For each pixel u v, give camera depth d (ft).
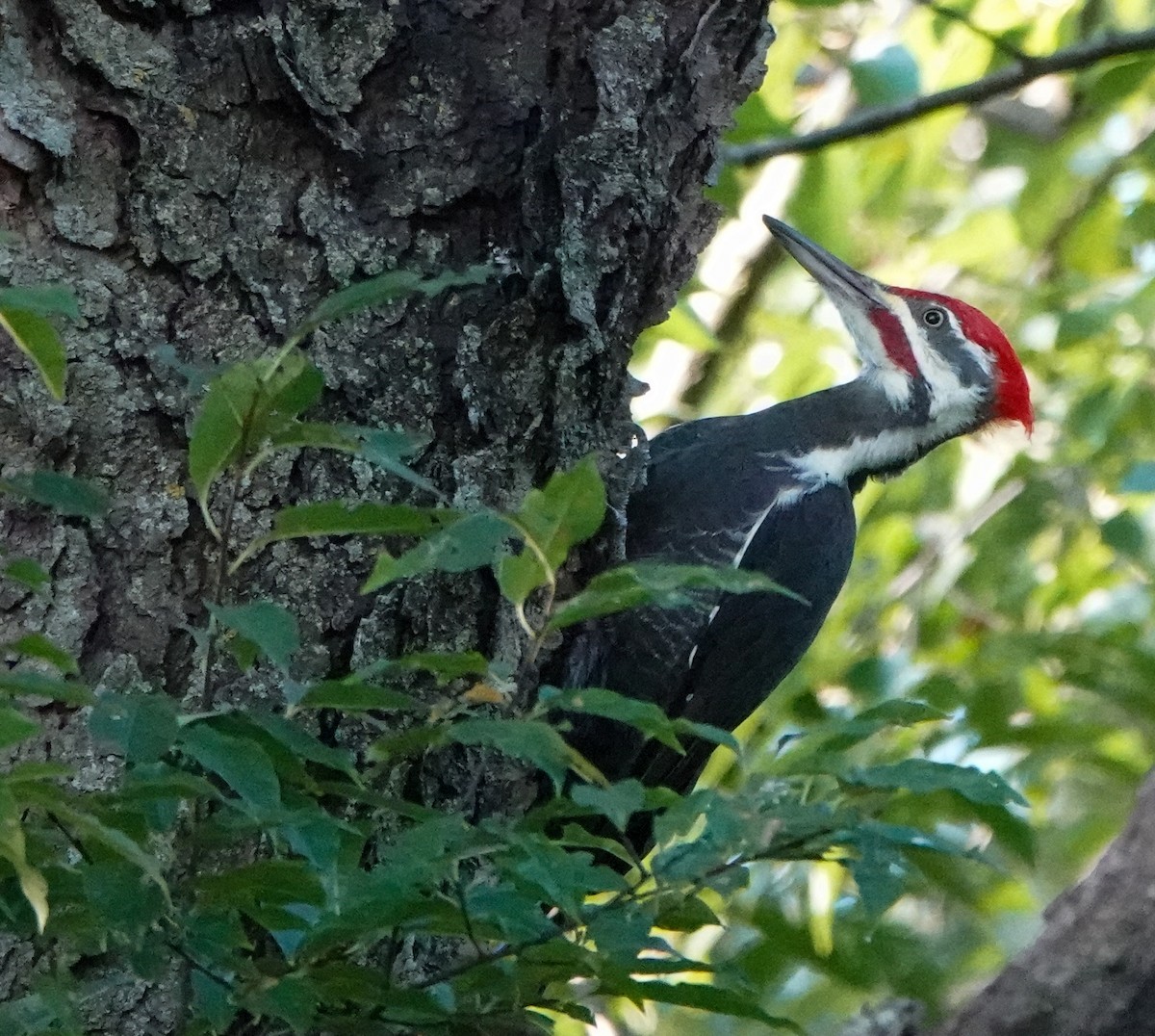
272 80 15.02
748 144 33.30
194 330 14.73
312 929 10.59
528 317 16.19
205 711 11.18
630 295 17.37
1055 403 37.47
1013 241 39.47
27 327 10.16
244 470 11.08
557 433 16.52
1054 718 31.35
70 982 11.63
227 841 11.11
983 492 38.50
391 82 15.65
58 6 14.32
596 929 10.88
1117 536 33.17
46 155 14.21
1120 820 36.24
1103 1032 22.97
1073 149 39.47
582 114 16.62
